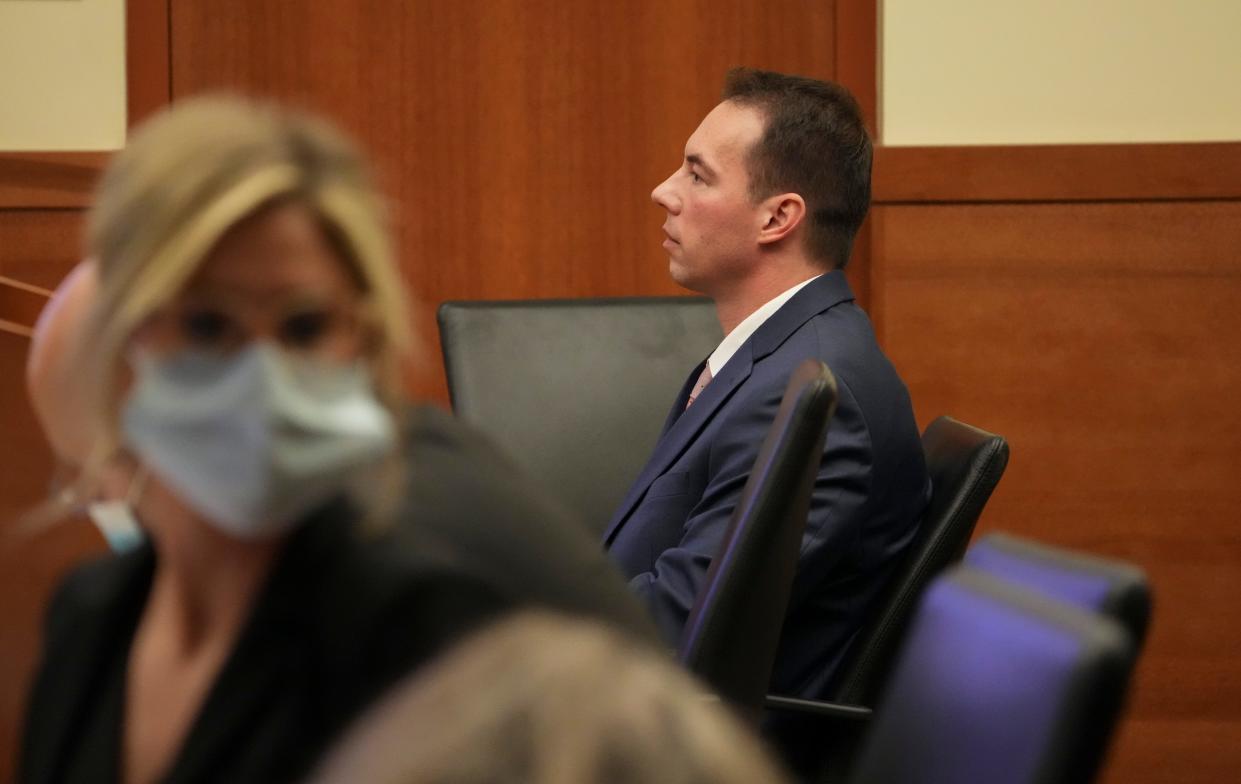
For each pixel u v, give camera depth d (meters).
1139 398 8.78
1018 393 8.79
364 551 1.93
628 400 6.82
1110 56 8.70
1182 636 8.80
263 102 1.93
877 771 2.37
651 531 5.22
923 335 8.77
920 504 5.16
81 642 2.13
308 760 1.86
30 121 8.73
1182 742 8.79
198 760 1.86
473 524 2.21
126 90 8.77
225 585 1.97
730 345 5.71
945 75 8.73
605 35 8.92
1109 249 8.74
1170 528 8.79
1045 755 1.97
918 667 2.36
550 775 0.76
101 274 1.80
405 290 1.92
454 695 0.81
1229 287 8.74
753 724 3.95
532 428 6.74
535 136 8.95
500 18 8.91
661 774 0.78
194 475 1.80
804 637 5.03
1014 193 8.70
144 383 1.79
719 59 8.91
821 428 3.70
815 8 8.85
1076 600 2.62
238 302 1.78
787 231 5.72
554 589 2.23
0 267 8.60
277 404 1.74
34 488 3.27
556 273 8.98
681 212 5.84
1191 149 8.68
